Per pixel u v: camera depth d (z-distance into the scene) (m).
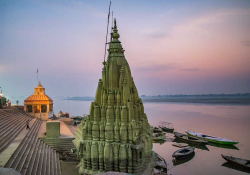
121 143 15.38
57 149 26.84
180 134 50.88
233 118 83.31
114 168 15.37
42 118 50.25
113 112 16.03
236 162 30.61
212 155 37.31
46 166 19.19
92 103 16.80
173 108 146.25
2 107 43.44
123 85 16.27
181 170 30.36
